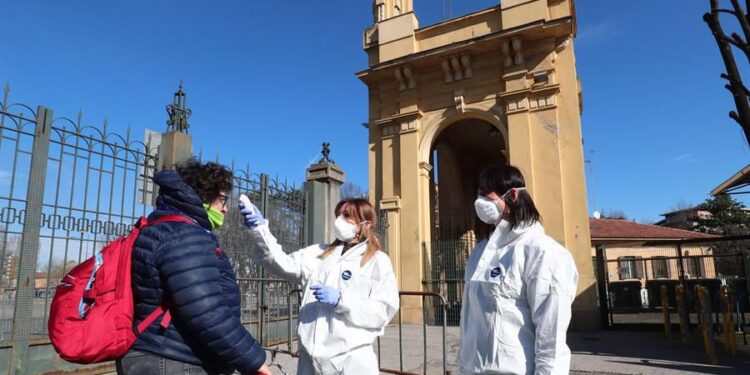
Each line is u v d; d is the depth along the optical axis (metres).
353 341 2.69
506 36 13.16
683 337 9.48
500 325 2.11
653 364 7.27
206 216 2.25
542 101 12.91
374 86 15.81
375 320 2.74
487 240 2.44
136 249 2.04
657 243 10.96
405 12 15.91
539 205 12.44
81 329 1.86
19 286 5.14
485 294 2.21
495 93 13.67
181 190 2.18
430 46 14.88
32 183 5.34
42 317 5.42
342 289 2.83
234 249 7.79
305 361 2.85
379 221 13.52
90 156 5.90
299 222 9.24
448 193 19.06
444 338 5.23
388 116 15.34
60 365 5.48
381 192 14.99
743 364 7.29
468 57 13.93
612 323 12.40
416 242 13.88
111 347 1.89
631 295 15.90
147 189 6.51
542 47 13.11
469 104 13.99
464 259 13.98
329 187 10.09
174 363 1.99
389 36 15.41
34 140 5.40
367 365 2.71
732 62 4.87
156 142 6.73
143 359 1.97
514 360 2.02
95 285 1.97
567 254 2.11
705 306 7.89
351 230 2.99
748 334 10.76
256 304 8.20
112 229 6.06
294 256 3.20
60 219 5.55
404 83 14.97
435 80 14.66
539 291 2.01
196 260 2.00
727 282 12.52
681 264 10.82
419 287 13.56
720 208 31.19
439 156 19.33
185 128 7.08
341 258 2.96
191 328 1.95
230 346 1.98
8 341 5.01
